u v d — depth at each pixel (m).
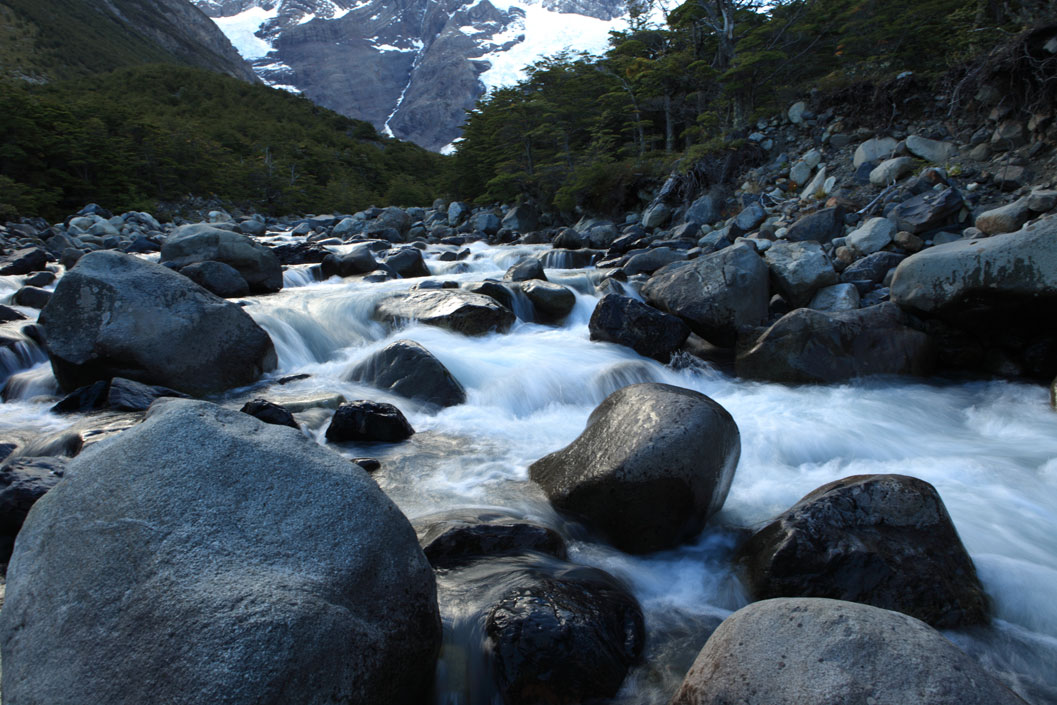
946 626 3.09
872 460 5.29
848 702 1.96
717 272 8.41
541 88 25.27
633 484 3.69
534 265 11.20
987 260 7.09
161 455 2.36
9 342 7.04
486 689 2.62
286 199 43.19
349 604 2.16
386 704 2.20
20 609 2.06
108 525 2.17
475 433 5.50
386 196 51.25
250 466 2.39
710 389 7.36
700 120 17.88
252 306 8.45
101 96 54.84
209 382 6.30
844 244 10.39
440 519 3.61
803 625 2.21
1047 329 7.27
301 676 1.92
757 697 2.08
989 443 5.72
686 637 3.02
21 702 1.88
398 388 6.33
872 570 3.13
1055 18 10.79
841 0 16.80
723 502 4.10
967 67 12.16
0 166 27.77
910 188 10.97
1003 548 3.75
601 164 19.02
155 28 135.62
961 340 7.75
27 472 3.66
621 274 11.38
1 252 15.52
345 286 11.42
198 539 2.14
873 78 14.00
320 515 2.32
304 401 5.86
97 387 5.87
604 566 3.55
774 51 16.52
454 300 8.41
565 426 5.82
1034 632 3.11
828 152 13.73
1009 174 10.12
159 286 6.40
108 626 1.95
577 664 2.60
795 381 7.43
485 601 2.87
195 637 1.89
